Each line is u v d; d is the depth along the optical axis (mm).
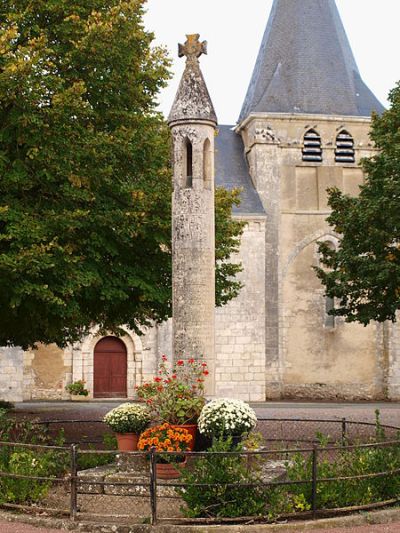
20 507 10641
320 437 11586
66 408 29625
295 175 37750
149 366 35719
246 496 10125
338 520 10117
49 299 15008
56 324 18781
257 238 35719
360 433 20609
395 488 11062
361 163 20188
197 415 12312
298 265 37500
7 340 22422
